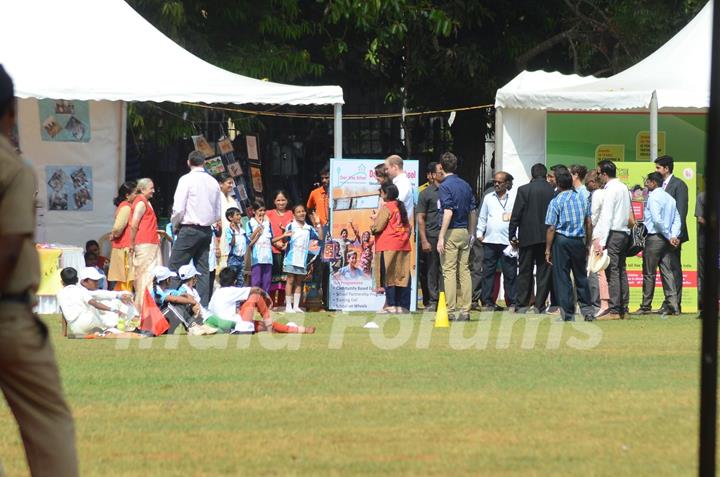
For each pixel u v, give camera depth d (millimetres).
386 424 33656
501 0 105562
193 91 74875
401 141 105250
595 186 72062
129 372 44844
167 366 46688
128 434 32500
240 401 37750
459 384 41219
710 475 22812
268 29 100000
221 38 102125
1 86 22531
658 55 82500
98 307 58625
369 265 76000
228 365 46938
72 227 80688
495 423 33688
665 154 81688
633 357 49000
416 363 47188
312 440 31500
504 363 47125
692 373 43938
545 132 80812
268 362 47812
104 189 81188
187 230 65500
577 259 65438
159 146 93938
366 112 108062
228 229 75000
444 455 29484
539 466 28188
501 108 80125
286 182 97250
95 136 80938
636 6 104188
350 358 49000
